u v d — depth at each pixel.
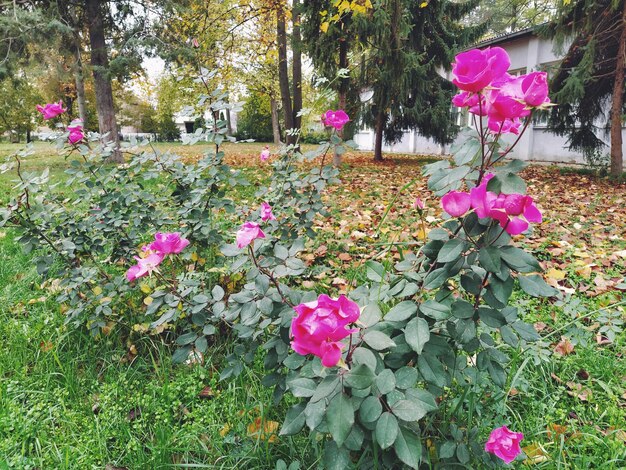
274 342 1.50
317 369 1.07
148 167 2.59
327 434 1.40
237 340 2.17
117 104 27.47
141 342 2.29
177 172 2.58
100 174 2.58
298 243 1.57
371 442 1.27
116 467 1.61
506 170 1.07
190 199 2.63
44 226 2.45
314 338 0.90
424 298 1.25
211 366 2.13
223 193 2.64
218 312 1.74
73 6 10.69
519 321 1.34
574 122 9.32
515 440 1.20
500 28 22.34
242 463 1.56
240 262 1.58
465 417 1.58
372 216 5.03
